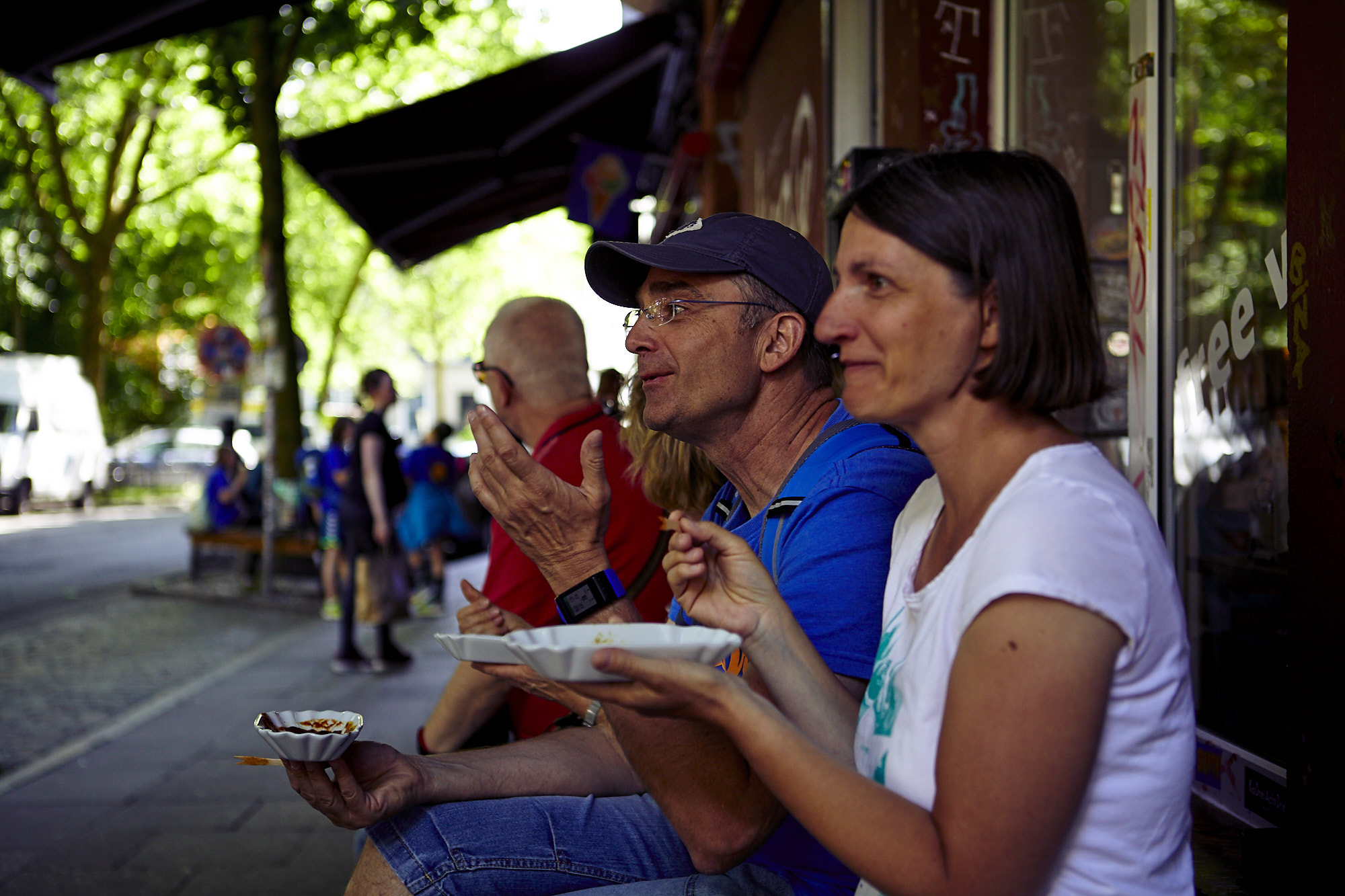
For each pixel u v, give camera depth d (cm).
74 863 402
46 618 1027
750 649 141
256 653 823
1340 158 143
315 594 1124
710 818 146
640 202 1353
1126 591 103
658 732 149
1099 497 107
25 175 2275
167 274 2797
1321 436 147
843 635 152
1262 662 227
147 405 3378
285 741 155
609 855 178
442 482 1065
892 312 120
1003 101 360
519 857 173
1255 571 233
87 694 697
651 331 189
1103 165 333
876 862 108
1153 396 245
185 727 598
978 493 119
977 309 118
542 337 287
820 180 509
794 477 175
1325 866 146
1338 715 144
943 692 113
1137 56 250
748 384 187
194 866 399
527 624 243
